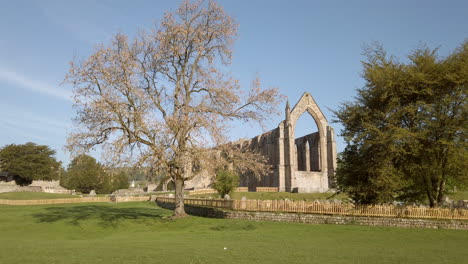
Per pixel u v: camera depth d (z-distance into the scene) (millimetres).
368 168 28391
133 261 12461
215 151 29078
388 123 28094
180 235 21984
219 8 32031
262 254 14250
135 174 29328
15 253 14172
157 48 30984
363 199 29688
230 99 30781
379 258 13633
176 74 32000
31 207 49000
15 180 101625
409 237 20859
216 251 14898
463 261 13227
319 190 71000
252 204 30812
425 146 27531
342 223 26469
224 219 30016
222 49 33062
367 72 31156
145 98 28250
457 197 46781
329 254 14461
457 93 27594
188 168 29641
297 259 13219
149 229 26703
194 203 39844
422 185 29812
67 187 101938
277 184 80375
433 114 27406
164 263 12148
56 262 12242
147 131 27438
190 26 31766
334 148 85812
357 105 31438
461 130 26438
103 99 26859
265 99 31234
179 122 27172
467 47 27922
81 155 28531
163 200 53281
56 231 25625
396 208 26281
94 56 27750
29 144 102938
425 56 29281
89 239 22266
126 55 28078
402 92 28938
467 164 25688
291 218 27844
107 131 28938
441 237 20906
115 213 38031
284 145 82875
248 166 31562
